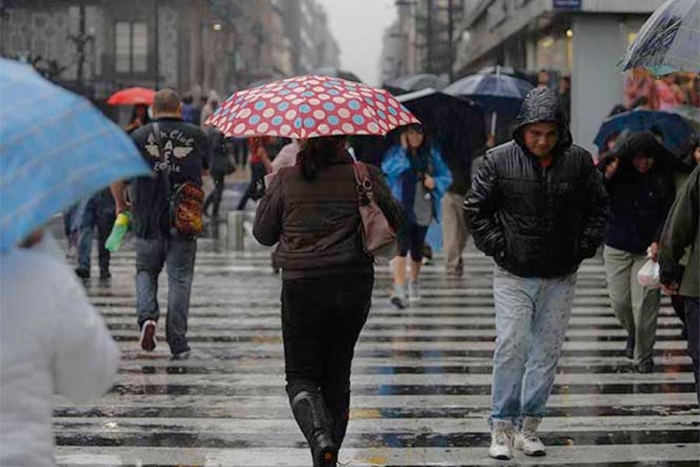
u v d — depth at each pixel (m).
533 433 16.78
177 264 23.00
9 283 7.97
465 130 40.00
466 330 27.61
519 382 16.22
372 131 14.31
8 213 7.16
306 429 14.20
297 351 14.73
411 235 31.31
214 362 23.34
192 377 21.91
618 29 60.38
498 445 16.41
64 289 8.15
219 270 39.00
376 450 16.94
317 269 14.48
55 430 17.91
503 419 16.31
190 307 30.67
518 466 16.14
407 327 28.00
